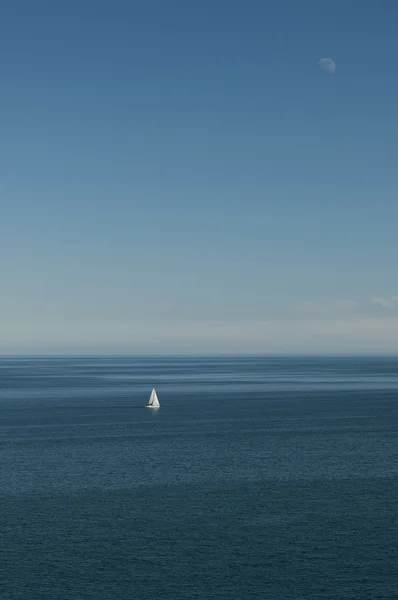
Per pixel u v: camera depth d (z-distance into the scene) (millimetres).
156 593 36219
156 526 48844
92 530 47812
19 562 41031
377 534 47062
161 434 101500
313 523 49781
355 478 66312
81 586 37188
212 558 41875
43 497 57938
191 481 64688
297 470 70500
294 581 38062
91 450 84750
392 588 37062
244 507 54406
